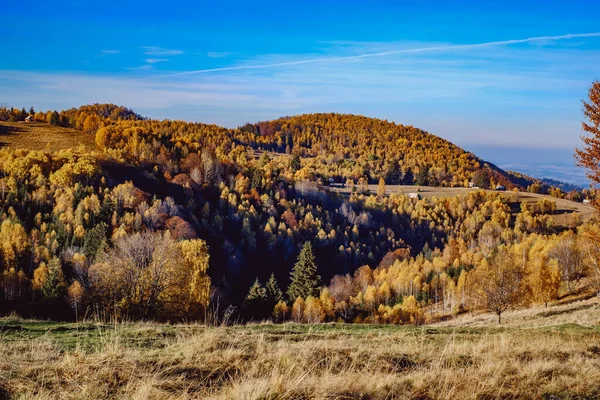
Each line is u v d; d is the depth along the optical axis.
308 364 6.78
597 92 13.00
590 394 5.89
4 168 99.50
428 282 83.75
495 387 5.85
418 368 7.15
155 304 23.39
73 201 86.06
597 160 13.45
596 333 13.31
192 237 84.12
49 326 10.18
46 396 4.80
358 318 61.44
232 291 75.44
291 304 62.78
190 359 6.69
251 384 5.18
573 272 58.81
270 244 101.88
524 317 33.03
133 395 4.90
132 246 24.11
